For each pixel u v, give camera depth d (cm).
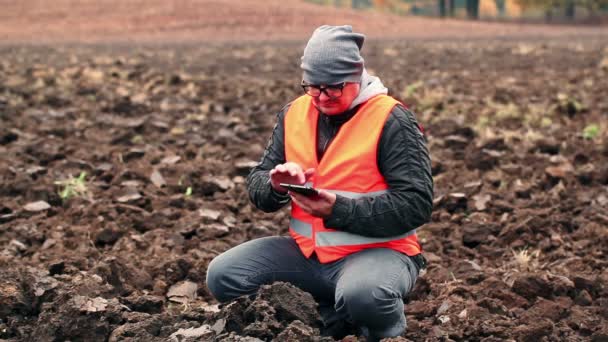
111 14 3753
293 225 393
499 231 593
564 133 923
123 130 905
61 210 640
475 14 5791
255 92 1236
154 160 797
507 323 418
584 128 955
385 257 370
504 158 798
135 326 370
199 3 4091
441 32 3750
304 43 2695
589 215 625
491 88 1305
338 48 358
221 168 761
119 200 649
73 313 375
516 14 6400
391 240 376
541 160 791
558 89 1285
